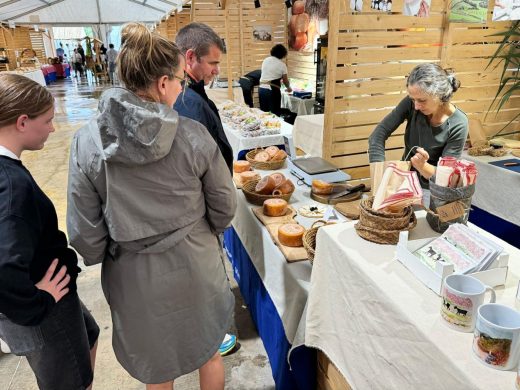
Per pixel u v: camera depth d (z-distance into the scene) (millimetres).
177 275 1217
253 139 2975
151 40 1077
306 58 6359
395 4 2471
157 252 1183
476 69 2818
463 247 989
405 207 1221
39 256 1145
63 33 23750
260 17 6727
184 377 1860
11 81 1072
